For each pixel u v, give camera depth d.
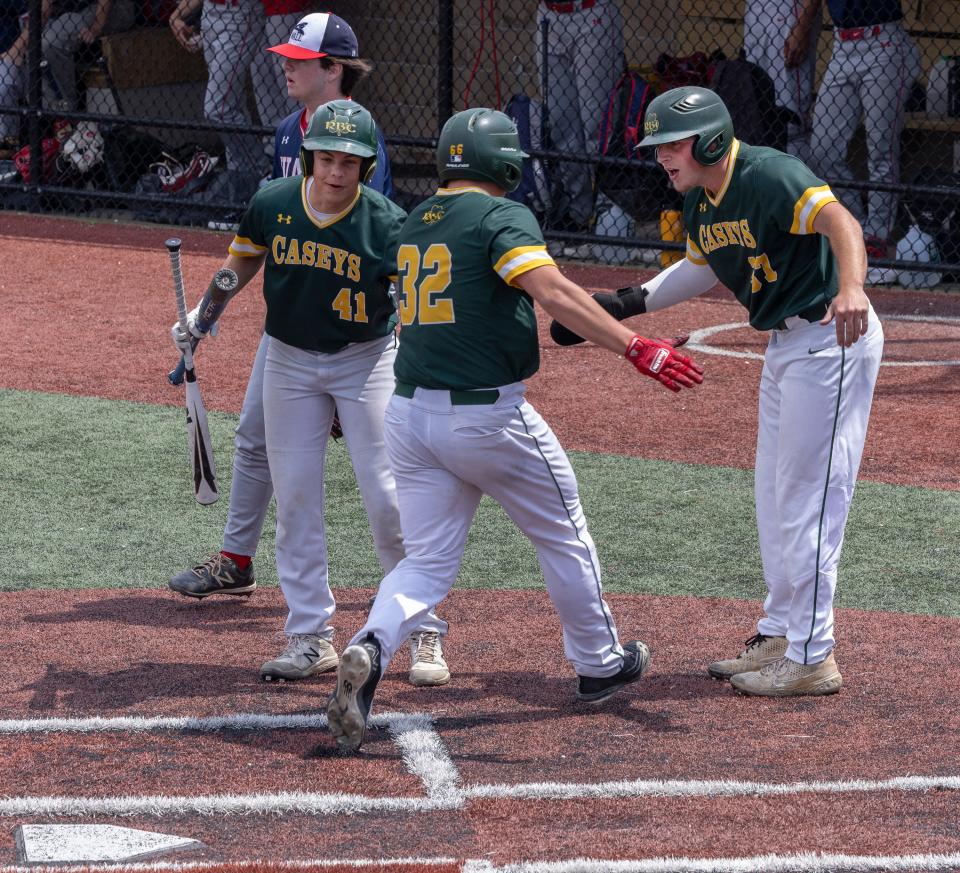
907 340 37.16
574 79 46.66
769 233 15.11
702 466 26.45
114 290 40.75
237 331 36.31
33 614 18.95
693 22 54.34
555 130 47.00
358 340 16.08
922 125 48.94
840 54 43.97
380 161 18.28
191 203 49.84
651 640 18.34
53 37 52.91
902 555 21.94
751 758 14.44
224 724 15.16
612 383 32.25
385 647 13.94
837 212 14.62
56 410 29.09
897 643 18.16
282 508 16.56
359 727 13.80
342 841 12.43
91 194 50.62
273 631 18.61
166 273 43.12
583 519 15.06
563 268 45.69
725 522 23.42
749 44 46.59
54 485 24.72
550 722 15.42
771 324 15.70
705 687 16.62
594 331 13.57
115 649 17.67
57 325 36.50
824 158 45.31
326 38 18.73
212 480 18.94
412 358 14.23
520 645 18.00
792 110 45.47
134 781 13.66
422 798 13.33
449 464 14.27
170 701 15.88
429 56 58.06
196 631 18.52
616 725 15.35
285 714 15.54
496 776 13.91
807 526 15.84
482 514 23.95
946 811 13.16
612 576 20.91
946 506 24.33
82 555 21.55
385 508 16.55
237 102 50.50
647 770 14.09
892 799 13.41
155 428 28.12
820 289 15.36
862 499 24.69
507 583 20.56
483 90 57.53
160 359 33.41
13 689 16.17
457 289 13.84
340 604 19.67
